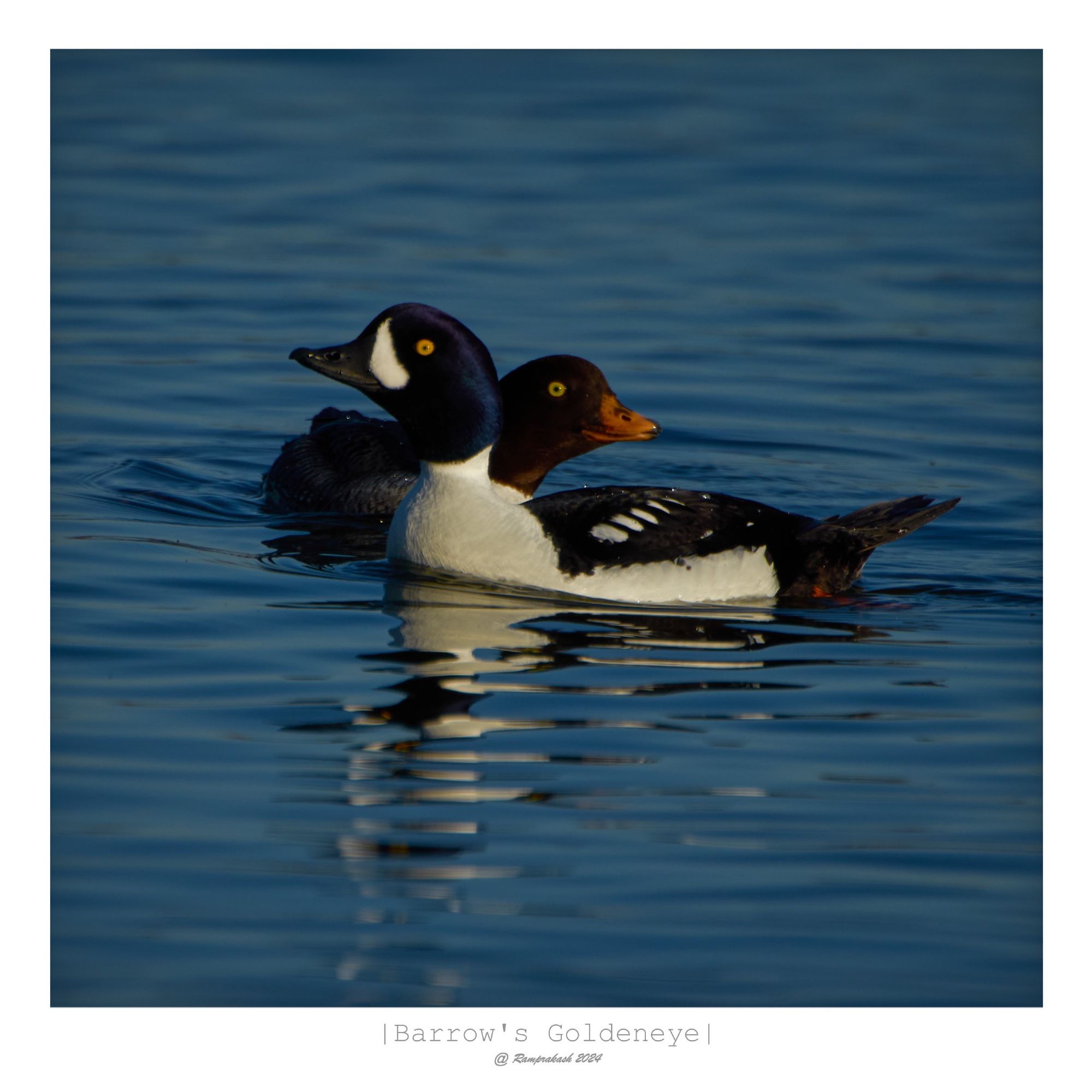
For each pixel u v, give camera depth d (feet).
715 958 26.30
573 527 43.24
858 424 61.16
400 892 27.91
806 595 43.04
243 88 115.85
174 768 31.91
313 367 44.11
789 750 33.09
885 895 28.04
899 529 43.11
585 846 29.32
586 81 120.88
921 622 41.29
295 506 51.88
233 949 26.40
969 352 69.51
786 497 53.47
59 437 58.18
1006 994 25.52
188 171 95.55
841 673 37.32
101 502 50.80
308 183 93.71
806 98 117.70
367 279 77.46
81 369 65.62
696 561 42.09
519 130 106.32
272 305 73.92
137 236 83.71
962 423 61.26
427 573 44.29
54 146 100.01
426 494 44.80
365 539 48.01
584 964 26.13
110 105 110.01
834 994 25.44
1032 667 37.88
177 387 64.34
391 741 33.12
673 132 106.83
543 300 75.05
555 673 36.91
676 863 28.84
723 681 36.70
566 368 48.29
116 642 38.29
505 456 48.78
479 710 34.63
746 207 91.35
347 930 26.91
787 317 73.87
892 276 79.71
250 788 31.14
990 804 31.07
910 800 31.19
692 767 32.27
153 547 46.34
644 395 63.82
